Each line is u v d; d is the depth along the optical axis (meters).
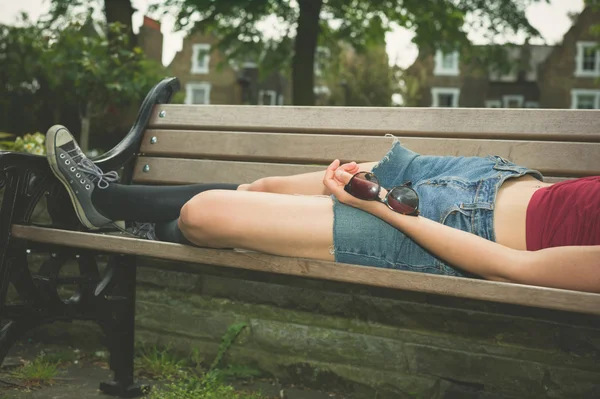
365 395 2.46
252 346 2.65
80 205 2.10
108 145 8.83
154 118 2.75
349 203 1.68
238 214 1.73
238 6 13.36
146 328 2.86
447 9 14.58
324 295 2.54
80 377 2.59
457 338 2.35
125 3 10.77
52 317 2.19
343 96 33.31
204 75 37.19
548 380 2.21
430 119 2.30
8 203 2.11
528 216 1.69
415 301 2.40
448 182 1.79
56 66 6.80
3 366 2.62
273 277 2.62
